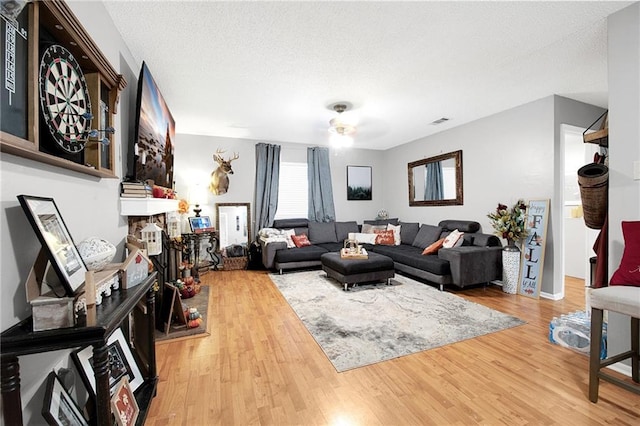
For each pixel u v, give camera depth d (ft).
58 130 3.79
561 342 7.61
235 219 18.12
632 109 6.31
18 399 2.94
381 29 7.03
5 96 2.85
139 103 6.79
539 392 5.77
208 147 17.78
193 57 8.27
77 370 4.47
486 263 12.44
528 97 11.64
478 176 14.58
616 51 6.53
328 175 20.61
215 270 16.92
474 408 5.33
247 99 11.59
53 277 3.42
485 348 7.52
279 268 15.74
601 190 6.97
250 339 8.13
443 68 9.09
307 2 6.08
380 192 22.67
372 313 9.92
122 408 4.35
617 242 6.58
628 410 5.24
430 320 9.30
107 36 6.23
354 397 5.66
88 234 5.03
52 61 3.69
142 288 4.59
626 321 6.43
